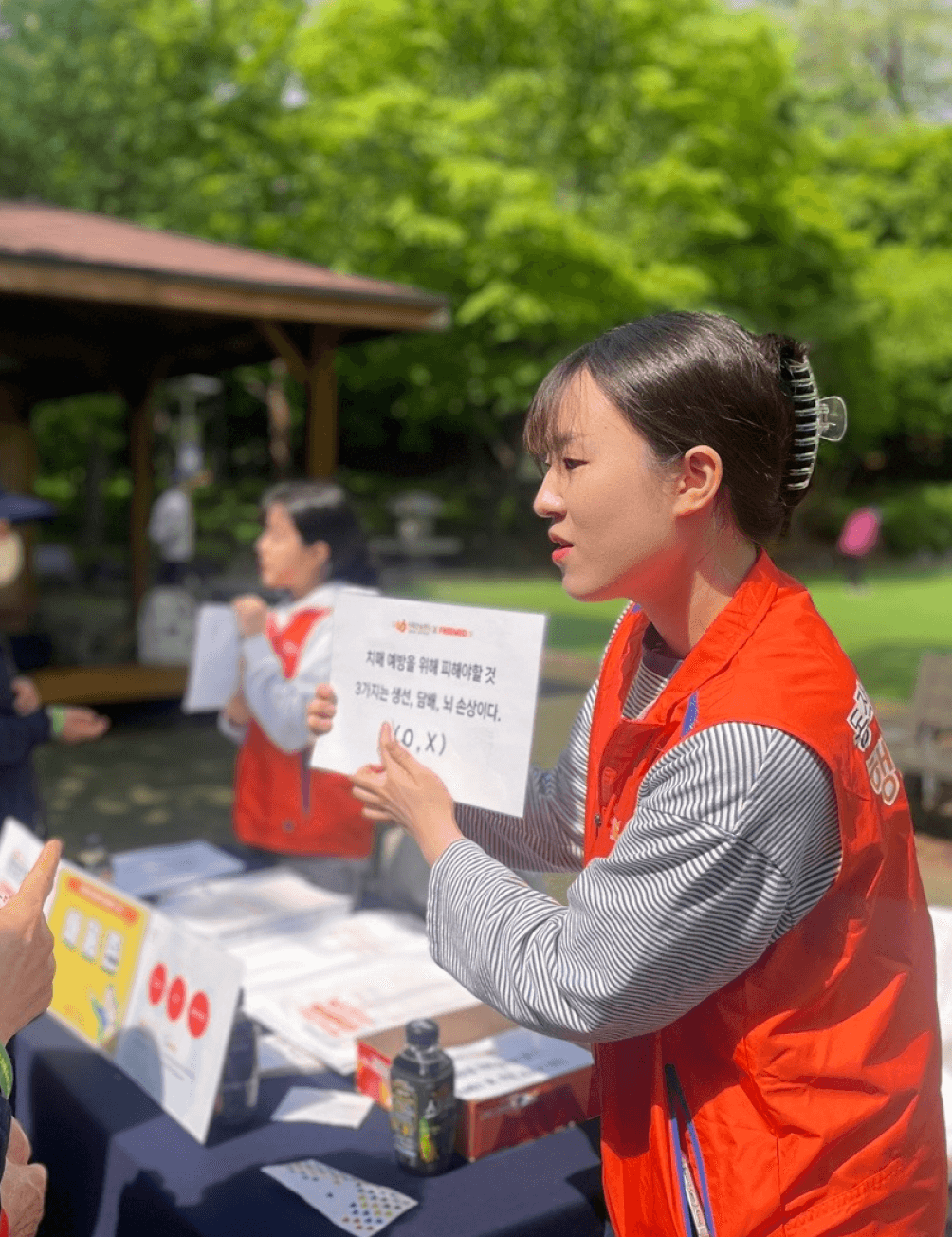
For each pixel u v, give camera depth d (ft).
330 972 6.03
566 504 3.05
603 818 3.31
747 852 2.70
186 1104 4.70
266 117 37.40
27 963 3.10
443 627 3.77
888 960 2.98
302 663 7.38
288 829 7.55
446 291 44.06
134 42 25.79
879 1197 2.93
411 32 40.86
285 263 24.17
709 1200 2.98
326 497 7.82
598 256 36.73
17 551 8.93
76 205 26.40
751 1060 2.91
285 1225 4.06
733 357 2.91
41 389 31.83
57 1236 5.10
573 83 36.55
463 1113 4.50
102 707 23.73
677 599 3.13
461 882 3.29
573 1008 2.91
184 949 5.01
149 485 30.53
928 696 8.77
